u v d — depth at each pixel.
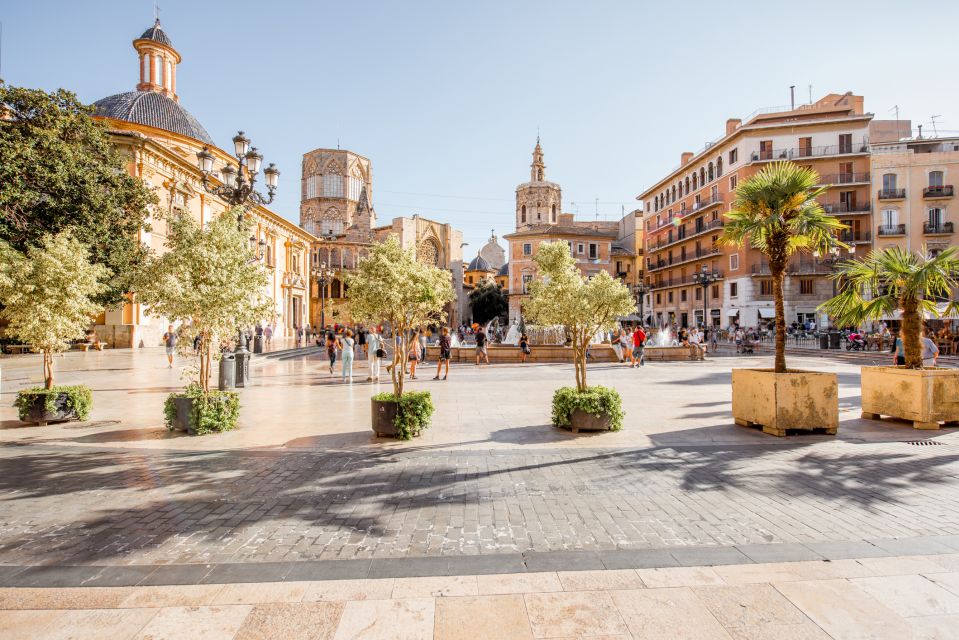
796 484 5.28
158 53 39.88
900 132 47.78
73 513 4.62
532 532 4.12
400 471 5.86
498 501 4.86
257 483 5.46
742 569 3.45
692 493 5.03
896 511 4.51
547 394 12.42
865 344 29.44
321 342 44.50
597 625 2.82
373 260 7.57
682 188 56.31
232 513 4.60
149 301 7.91
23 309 8.81
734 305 46.66
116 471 5.91
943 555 3.63
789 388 7.40
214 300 7.90
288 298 51.41
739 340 31.00
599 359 24.20
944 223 41.28
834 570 3.42
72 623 2.89
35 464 6.21
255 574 3.45
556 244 8.49
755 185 8.55
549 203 76.81
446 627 2.81
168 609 3.03
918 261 8.80
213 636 2.75
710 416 9.14
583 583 3.29
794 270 43.53
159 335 29.25
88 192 20.48
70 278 9.09
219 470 5.94
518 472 5.80
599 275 8.41
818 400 7.39
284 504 4.82
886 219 42.28
